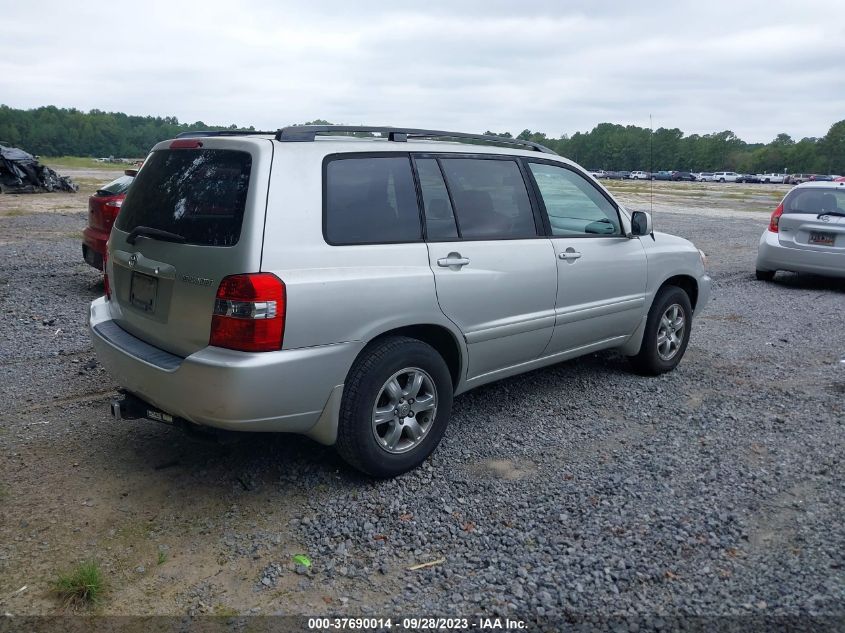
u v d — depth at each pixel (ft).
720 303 31.27
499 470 13.78
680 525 11.76
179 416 12.12
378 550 11.02
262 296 11.01
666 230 64.69
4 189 87.20
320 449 14.42
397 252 12.84
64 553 10.75
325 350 11.73
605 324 17.65
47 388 17.56
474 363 14.56
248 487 12.83
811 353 22.65
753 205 113.19
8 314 24.71
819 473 13.79
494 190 15.11
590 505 12.39
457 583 10.23
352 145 12.87
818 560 10.83
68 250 40.88
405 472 13.46
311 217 11.80
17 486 12.66
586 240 16.87
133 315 13.07
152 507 12.11
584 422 16.33
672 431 15.85
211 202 11.80
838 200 34.99
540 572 10.45
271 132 13.61
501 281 14.57
